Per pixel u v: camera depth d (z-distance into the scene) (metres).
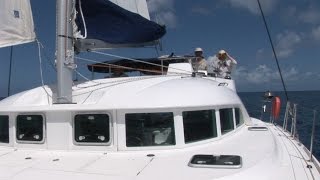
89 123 5.52
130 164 4.85
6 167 4.83
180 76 7.06
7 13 6.09
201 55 9.28
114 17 6.85
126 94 5.74
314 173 4.82
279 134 7.56
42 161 5.09
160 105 5.51
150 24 7.29
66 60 5.86
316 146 13.77
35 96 6.31
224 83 7.66
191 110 5.72
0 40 6.12
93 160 5.08
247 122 7.74
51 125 5.60
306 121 17.98
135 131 5.47
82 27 6.46
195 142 5.68
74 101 6.05
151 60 8.40
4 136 5.97
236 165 4.53
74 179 4.36
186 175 4.34
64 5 5.93
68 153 5.46
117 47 7.43
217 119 6.05
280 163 5.02
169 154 5.29
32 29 6.28
